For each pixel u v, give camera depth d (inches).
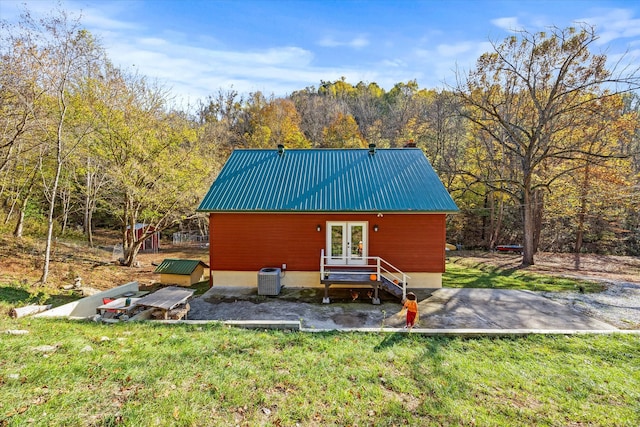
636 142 981.2
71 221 1293.1
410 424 160.6
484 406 178.9
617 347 264.1
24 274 468.8
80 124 620.1
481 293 472.7
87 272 574.9
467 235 1353.3
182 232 1424.7
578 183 850.8
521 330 291.4
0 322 260.2
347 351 242.4
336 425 157.4
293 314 380.5
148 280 612.4
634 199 831.7
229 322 297.1
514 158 953.5
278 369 209.5
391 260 505.0
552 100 712.4
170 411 156.6
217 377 192.7
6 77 430.9
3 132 495.5
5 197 782.5
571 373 219.3
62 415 146.3
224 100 2130.9
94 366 193.0
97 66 603.2
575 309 396.8
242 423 153.8
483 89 796.6
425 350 249.9
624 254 1077.8
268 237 509.0
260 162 615.2
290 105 2089.1
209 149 911.7
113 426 142.8
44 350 208.7
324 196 511.2
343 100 2458.2
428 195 507.8
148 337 253.3
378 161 615.2
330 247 507.8
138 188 669.9
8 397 154.3
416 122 1391.5
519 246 1067.3
